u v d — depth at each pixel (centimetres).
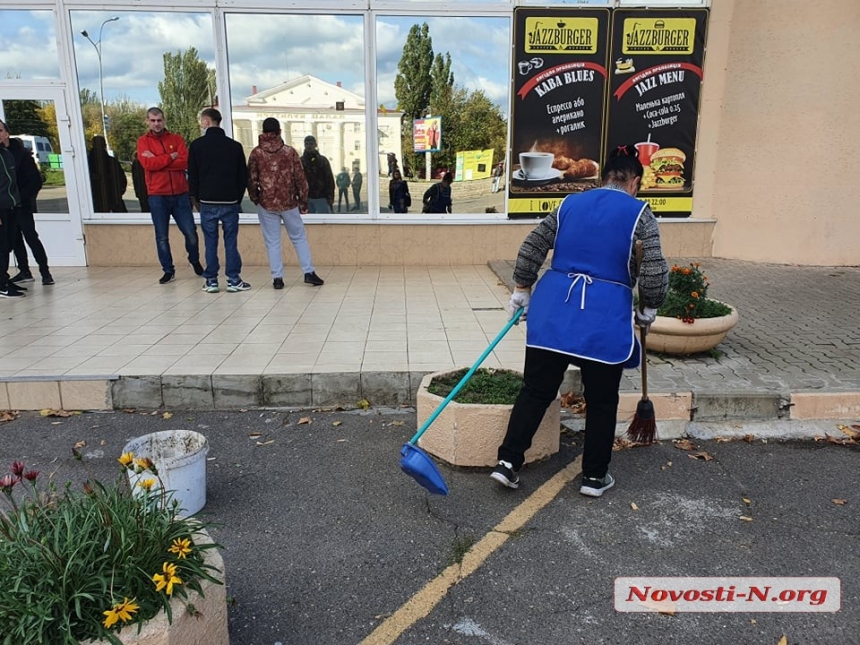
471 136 843
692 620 240
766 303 645
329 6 798
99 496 215
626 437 395
